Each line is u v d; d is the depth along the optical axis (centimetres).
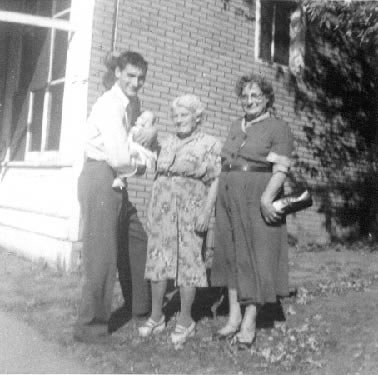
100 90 620
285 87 849
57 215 623
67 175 614
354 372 324
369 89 991
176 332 376
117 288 528
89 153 380
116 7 641
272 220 370
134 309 423
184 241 378
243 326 371
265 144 372
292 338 387
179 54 711
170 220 380
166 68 697
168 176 386
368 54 977
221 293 500
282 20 856
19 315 424
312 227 888
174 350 358
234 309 389
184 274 376
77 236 593
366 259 750
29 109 734
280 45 855
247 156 376
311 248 841
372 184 984
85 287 368
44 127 683
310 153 886
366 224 971
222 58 761
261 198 370
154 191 391
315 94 893
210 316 445
